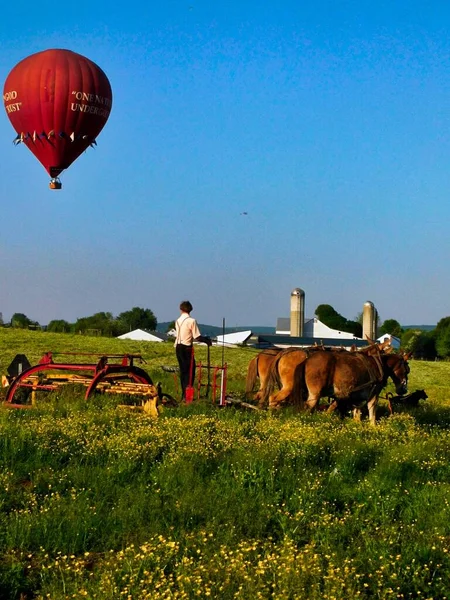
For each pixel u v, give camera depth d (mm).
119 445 12680
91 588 7582
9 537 8836
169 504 10164
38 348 50406
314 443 13219
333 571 7773
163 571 7906
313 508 10227
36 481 11000
